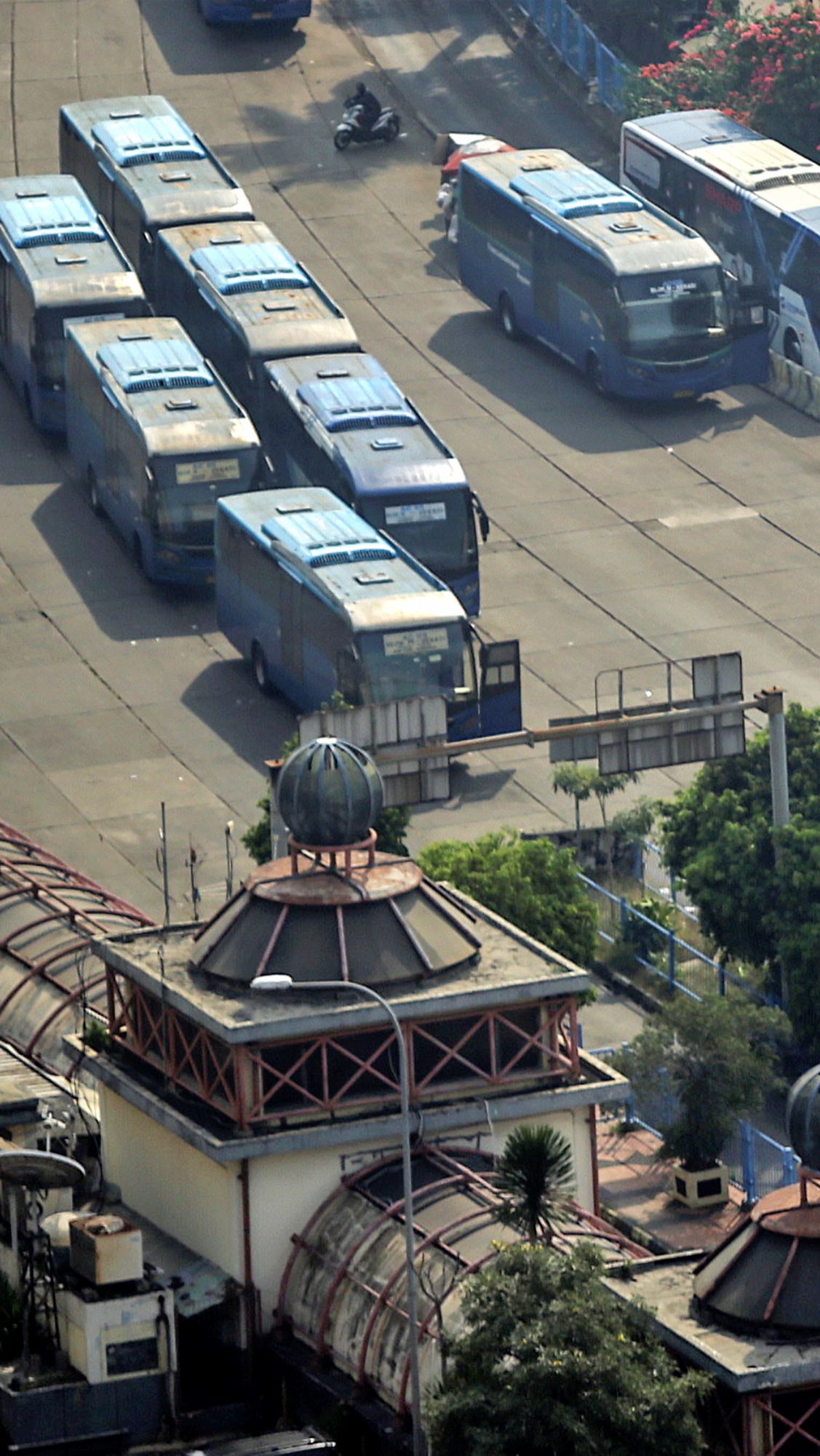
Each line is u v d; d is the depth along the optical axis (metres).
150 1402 137.25
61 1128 152.62
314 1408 137.38
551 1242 128.12
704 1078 174.38
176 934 153.25
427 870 190.50
